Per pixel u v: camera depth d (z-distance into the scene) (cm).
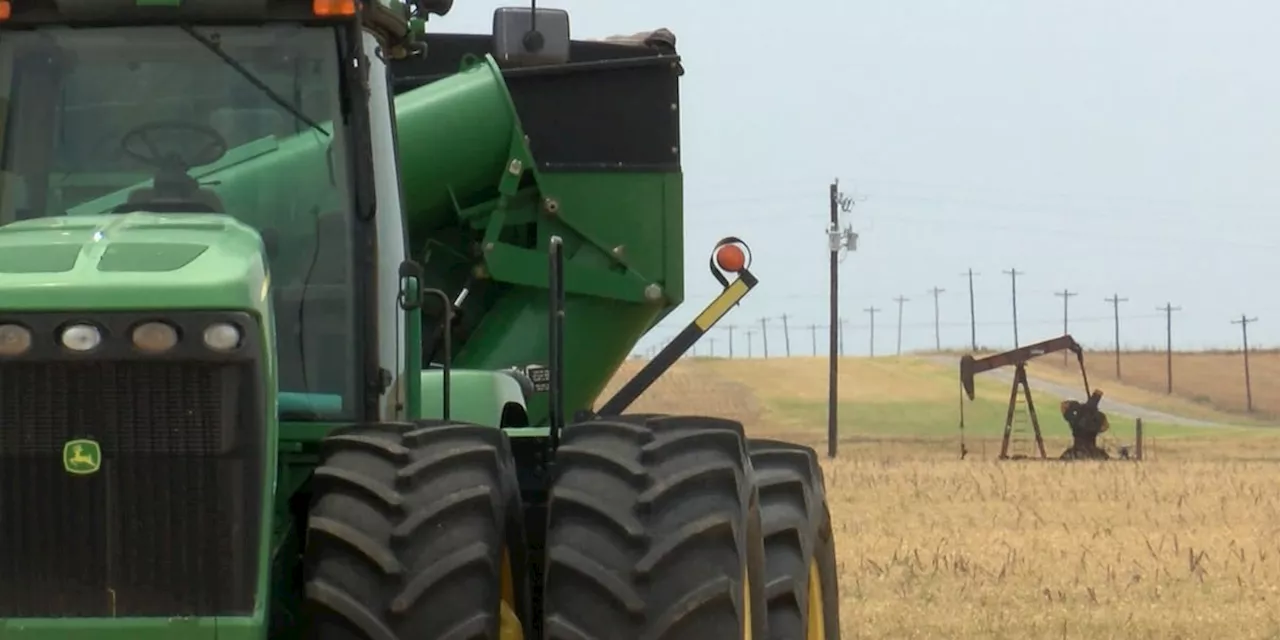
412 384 2538
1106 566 6306
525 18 2933
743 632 2120
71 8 2339
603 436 2202
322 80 2383
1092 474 12275
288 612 2205
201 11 2355
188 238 2106
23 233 2144
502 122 4066
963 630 4747
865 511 9019
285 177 2364
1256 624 4903
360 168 2370
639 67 4206
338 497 2075
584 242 4197
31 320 1980
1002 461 15238
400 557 2027
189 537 2003
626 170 4206
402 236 2547
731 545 2105
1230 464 13988
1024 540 7369
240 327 2008
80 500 1998
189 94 2380
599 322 4216
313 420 2316
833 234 19150
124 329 1984
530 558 2369
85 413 1998
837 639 2888
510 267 4128
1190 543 7194
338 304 2347
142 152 2370
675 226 4241
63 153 2366
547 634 2066
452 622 2005
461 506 2062
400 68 4216
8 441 1995
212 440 2002
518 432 2614
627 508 2094
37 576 2000
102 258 2047
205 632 1995
